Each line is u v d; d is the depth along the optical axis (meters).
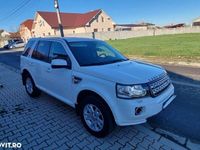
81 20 53.44
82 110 4.04
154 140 3.71
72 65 4.15
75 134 4.02
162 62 12.00
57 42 4.83
